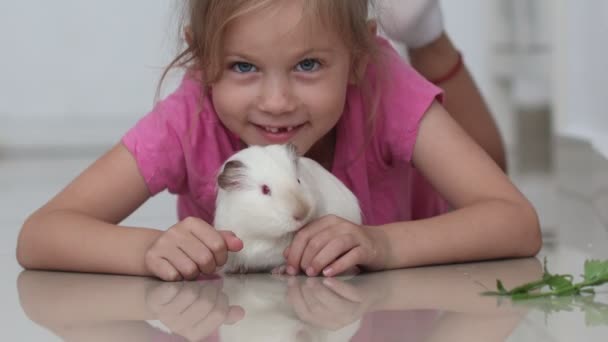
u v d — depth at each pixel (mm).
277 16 1353
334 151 1500
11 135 3309
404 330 1125
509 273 1329
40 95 3311
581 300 1207
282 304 1217
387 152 1503
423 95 1475
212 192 1477
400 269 1350
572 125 2201
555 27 2447
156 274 1324
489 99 3174
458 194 1440
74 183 1447
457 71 1787
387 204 1534
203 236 1312
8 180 2572
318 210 1344
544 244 1546
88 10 3254
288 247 1329
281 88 1377
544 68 3088
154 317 1190
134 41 3283
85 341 1131
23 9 3223
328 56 1388
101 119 3357
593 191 1983
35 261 1396
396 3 1699
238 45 1368
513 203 1411
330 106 1401
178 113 1477
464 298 1221
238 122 1413
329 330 1131
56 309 1231
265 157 1334
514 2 3086
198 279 1334
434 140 1463
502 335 1106
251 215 1312
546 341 1091
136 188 1455
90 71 3303
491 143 1817
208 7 1390
